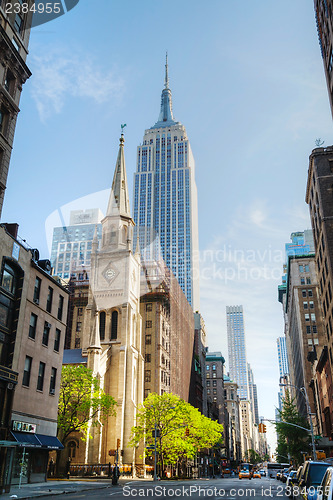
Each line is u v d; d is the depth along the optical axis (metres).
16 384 31.66
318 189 68.69
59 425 50.56
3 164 31.66
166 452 64.38
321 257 71.31
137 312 85.50
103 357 75.06
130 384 76.31
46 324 39.25
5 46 31.62
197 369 136.38
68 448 65.31
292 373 168.00
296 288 122.12
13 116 33.12
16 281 34.34
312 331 116.75
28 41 35.16
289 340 169.00
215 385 182.38
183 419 65.81
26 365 35.75
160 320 95.94
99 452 65.06
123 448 71.44
